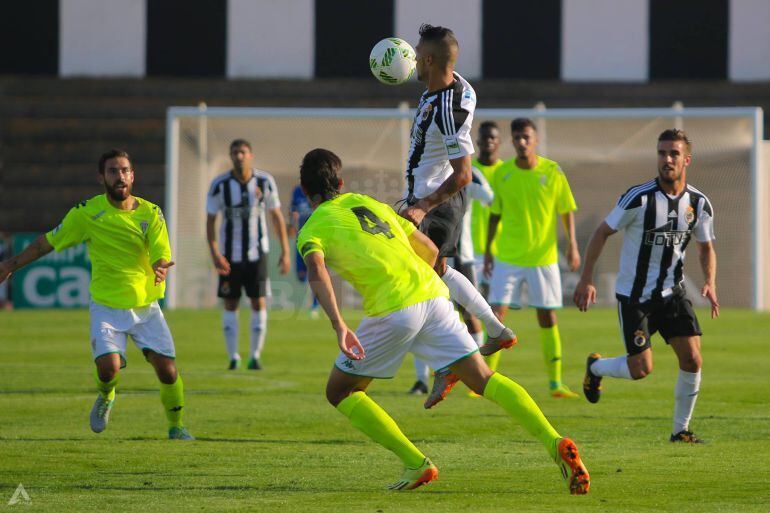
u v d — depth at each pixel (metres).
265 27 85.44
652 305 21.55
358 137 68.19
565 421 24.17
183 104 82.25
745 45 84.38
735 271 66.44
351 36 86.00
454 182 18.69
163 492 16.45
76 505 15.45
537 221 30.23
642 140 67.50
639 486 16.88
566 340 45.88
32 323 53.69
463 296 19.03
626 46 84.38
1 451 20.11
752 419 24.38
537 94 83.06
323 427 23.31
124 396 28.53
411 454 16.50
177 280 65.81
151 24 87.19
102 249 21.09
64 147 79.31
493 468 18.53
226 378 32.97
